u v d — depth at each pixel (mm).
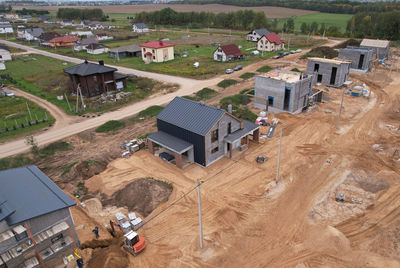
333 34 130000
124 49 99000
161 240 22906
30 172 25562
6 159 35094
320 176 30609
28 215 19266
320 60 61781
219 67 79438
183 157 34562
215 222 24594
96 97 57875
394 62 80750
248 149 36500
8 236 18312
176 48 108625
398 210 25109
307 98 48469
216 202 26953
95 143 39406
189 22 184500
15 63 92000
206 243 22469
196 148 32406
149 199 27312
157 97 56812
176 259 21203
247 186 29188
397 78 66062
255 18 150375
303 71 70875
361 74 69750
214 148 33031
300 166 32438
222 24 170875
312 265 20391
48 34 126812
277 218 24938
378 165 32250
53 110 51812
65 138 40594
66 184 30781
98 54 105125
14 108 52719
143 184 28750
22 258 19812
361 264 20234
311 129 41688
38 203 20781
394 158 33562
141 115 47969
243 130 35594
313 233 23000
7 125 45344
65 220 21281
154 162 33844
